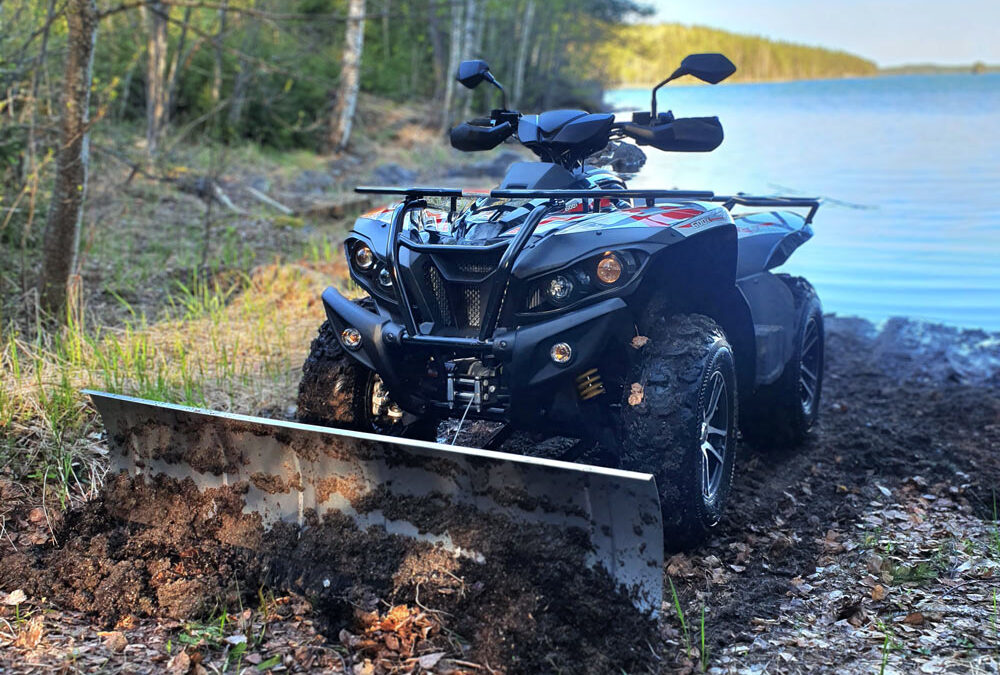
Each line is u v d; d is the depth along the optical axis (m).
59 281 6.08
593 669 2.71
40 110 7.86
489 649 2.75
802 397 5.33
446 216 4.02
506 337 3.42
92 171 10.52
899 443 5.42
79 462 4.30
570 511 2.82
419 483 2.98
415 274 3.61
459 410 3.67
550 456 4.33
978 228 13.83
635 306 3.55
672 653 2.97
